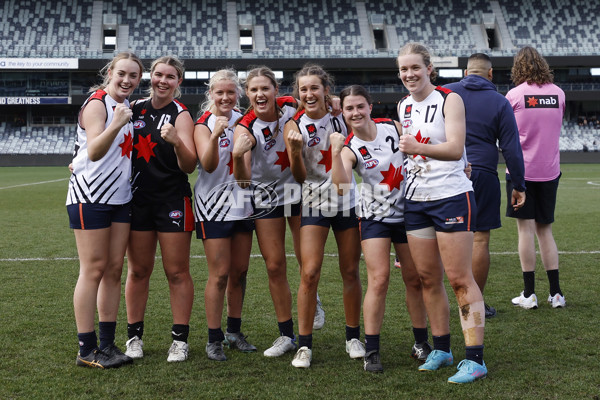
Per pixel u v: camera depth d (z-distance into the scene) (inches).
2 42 1363.2
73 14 1440.7
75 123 1424.7
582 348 146.7
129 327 147.5
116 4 1471.5
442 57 1323.8
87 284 137.7
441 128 127.3
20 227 380.2
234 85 148.3
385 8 1512.1
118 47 1389.0
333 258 276.8
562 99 186.2
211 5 1491.1
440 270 133.8
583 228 361.4
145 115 143.9
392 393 121.0
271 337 161.6
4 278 232.5
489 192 169.8
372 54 1380.4
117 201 138.6
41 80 1369.3
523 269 189.0
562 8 1505.9
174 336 144.1
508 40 1445.6
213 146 134.3
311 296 139.4
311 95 139.3
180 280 144.6
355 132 137.4
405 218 133.8
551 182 185.0
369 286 136.6
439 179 127.5
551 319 173.2
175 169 142.3
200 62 1334.9
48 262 265.4
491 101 169.2
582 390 120.6
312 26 1464.1
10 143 1348.4
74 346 152.0
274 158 149.5
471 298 128.1
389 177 135.9
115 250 141.4
